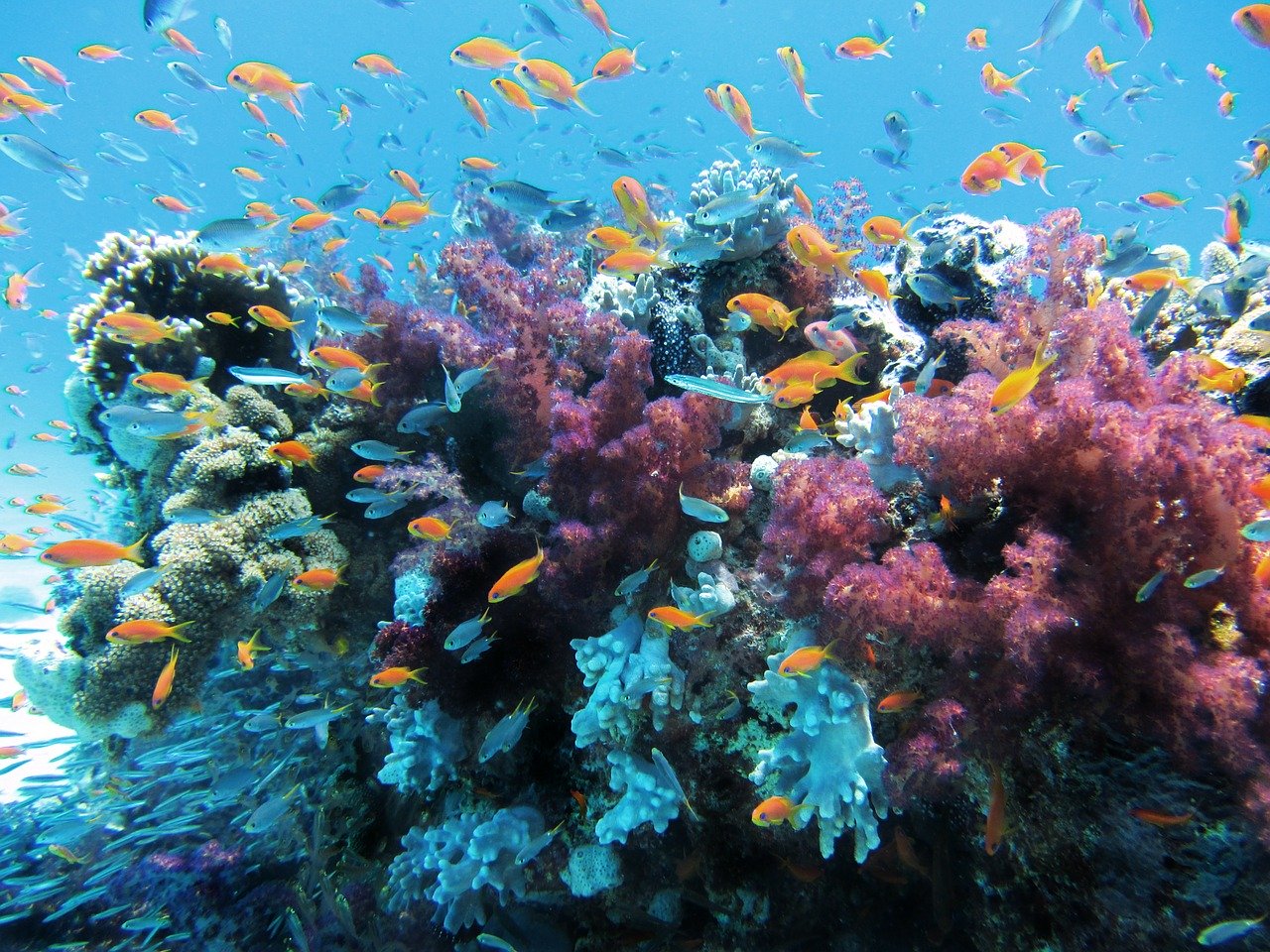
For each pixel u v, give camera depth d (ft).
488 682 3.00
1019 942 2.24
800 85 4.06
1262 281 3.15
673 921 2.95
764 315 3.08
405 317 3.69
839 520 2.45
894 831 2.55
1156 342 3.23
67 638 3.33
